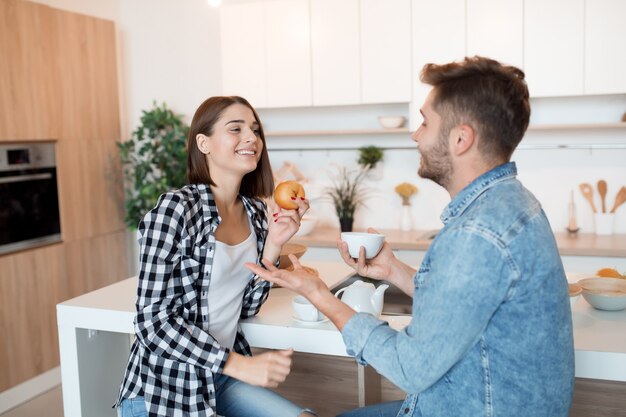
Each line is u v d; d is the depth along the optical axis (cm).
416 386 119
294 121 452
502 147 123
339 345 171
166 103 478
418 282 128
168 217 157
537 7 355
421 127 131
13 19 358
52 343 391
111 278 445
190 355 158
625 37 344
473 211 119
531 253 115
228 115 168
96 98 426
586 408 213
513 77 123
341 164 445
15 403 362
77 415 202
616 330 168
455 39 370
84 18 414
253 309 183
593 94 354
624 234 392
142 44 480
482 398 120
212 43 463
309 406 250
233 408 170
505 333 117
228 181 174
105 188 437
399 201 435
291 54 403
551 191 404
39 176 383
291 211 175
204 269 165
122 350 219
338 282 223
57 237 400
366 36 387
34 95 374
